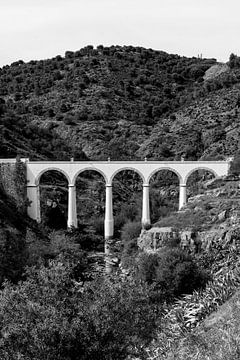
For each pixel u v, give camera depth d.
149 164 102.25
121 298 29.25
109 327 27.34
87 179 125.81
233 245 68.50
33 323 26.28
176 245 74.62
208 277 54.75
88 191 121.44
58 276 29.17
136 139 154.50
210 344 23.83
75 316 27.31
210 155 132.50
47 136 145.25
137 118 167.62
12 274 58.75
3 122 131.75
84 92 181.75
